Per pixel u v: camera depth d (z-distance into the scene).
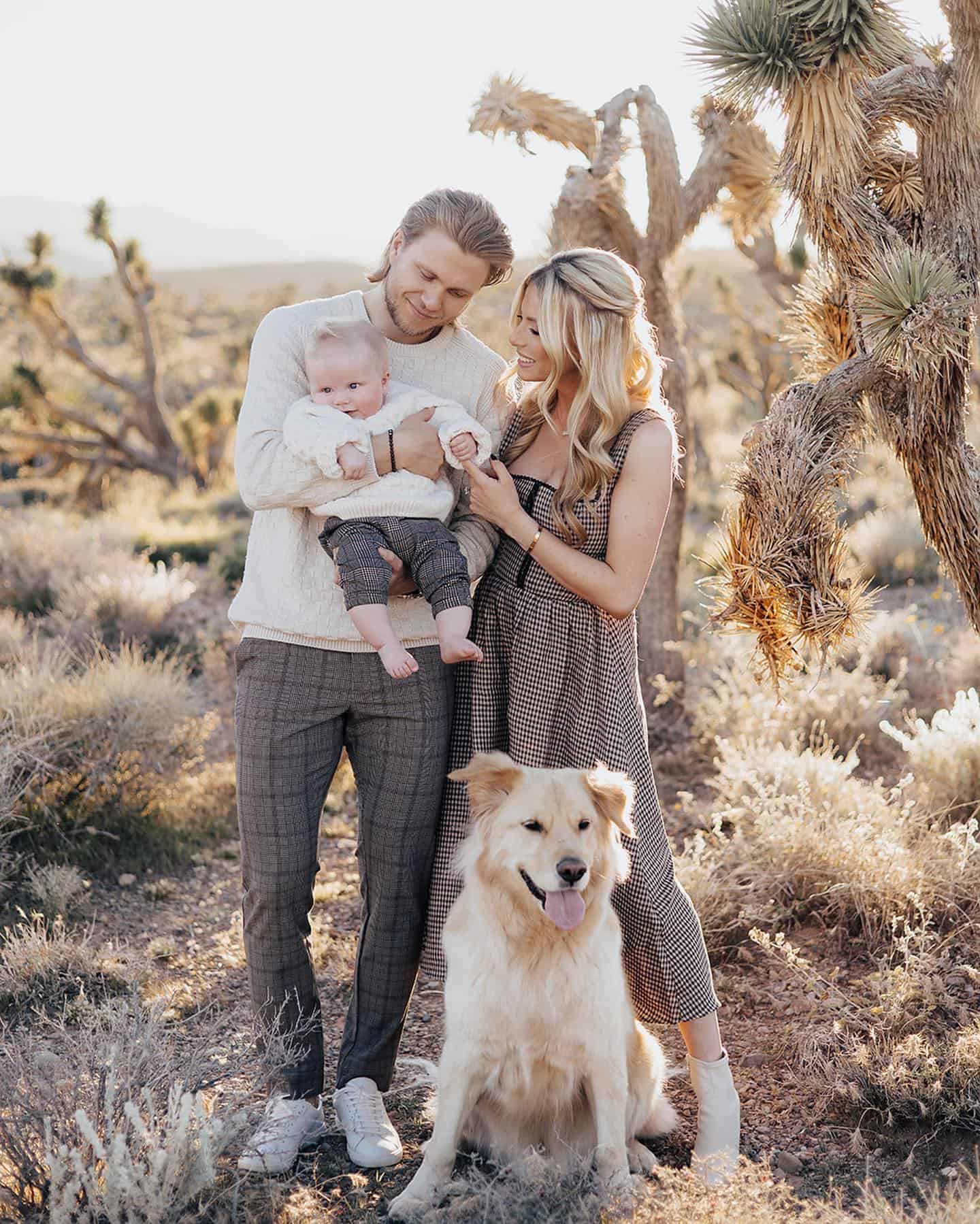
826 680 7.72
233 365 38.16
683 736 7.68
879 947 4.66
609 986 3.01
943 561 3.90
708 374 25.42
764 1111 3.70
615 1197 2.87
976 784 5.80
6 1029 3.82
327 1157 3.37
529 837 2.92
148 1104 2.96
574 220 6.79
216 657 9.47
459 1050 3.05
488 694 3.41
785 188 3.68
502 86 6.60
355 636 3.21
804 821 5.46
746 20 3.40
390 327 3.36
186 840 6.48
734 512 3.70
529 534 3.18
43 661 7.52
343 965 4.98
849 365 3.64
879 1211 2.82
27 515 16.33
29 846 6.05
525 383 3.54
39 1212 2.93
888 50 3.36
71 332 25.52
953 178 3.57
